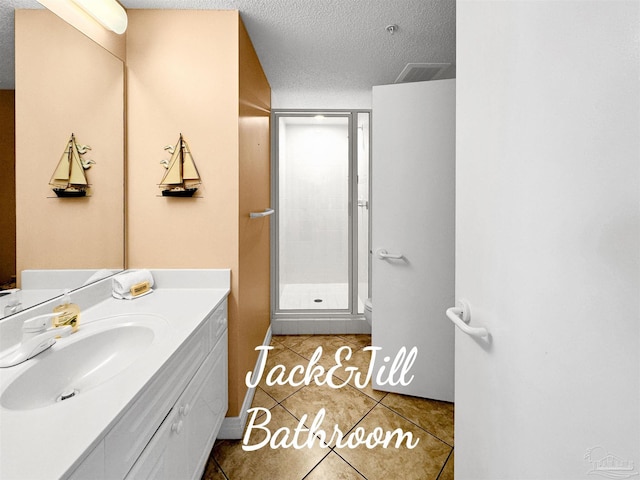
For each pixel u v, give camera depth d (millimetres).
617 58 415
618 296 422
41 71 1147
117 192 1522
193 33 1571
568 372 510
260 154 2232
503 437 700
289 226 3287
